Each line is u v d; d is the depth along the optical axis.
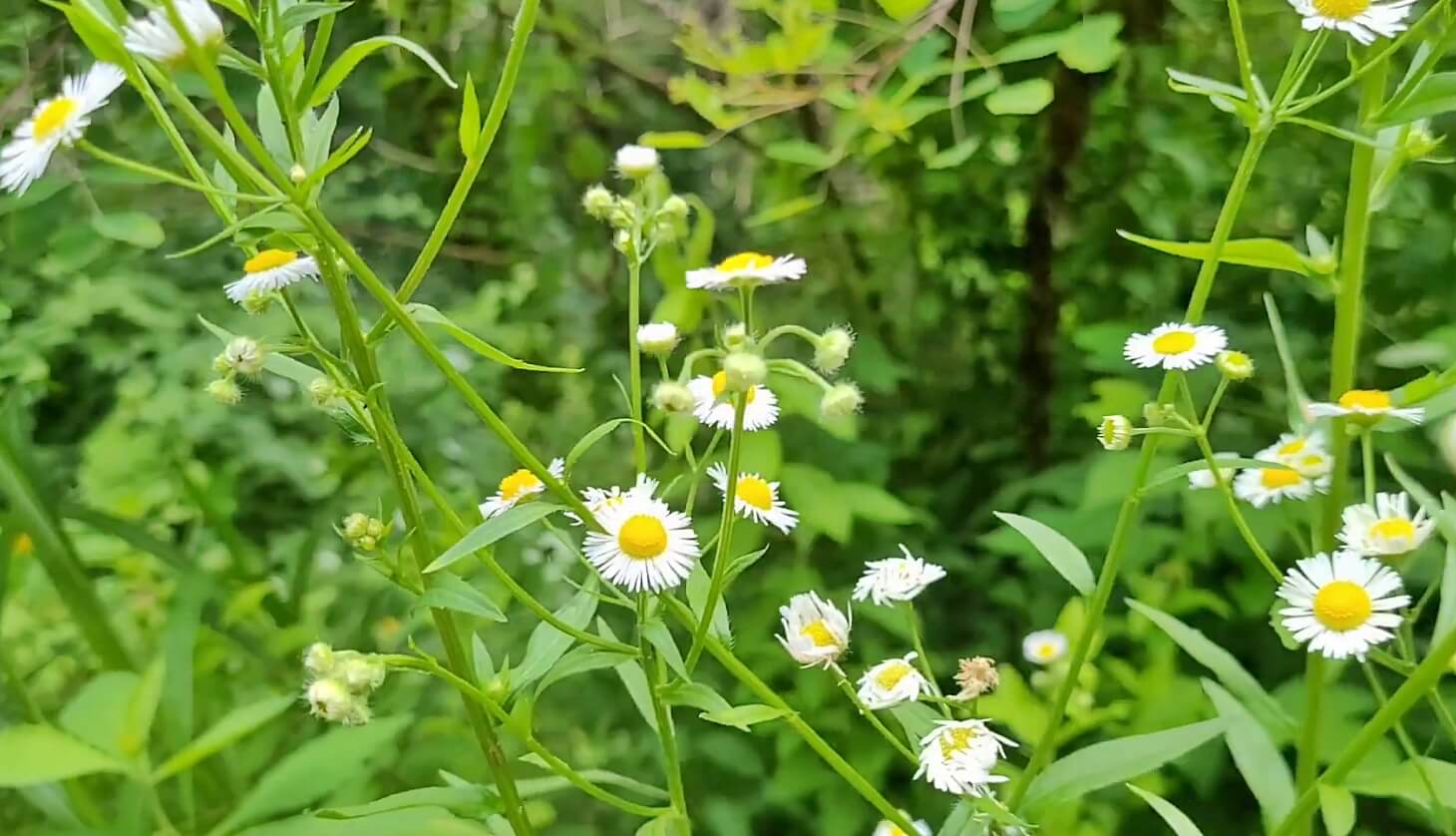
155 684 0.16
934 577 0.19
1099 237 0.40
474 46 0.42
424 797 0.17
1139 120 0.37
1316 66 0.35
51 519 0.22
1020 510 0.39
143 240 0.26
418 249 0.45
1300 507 0.28
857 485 0.31
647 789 0.19
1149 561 0.31
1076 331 0.36
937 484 0.41
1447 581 0.18
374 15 0.43
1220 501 0.30
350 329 0.16
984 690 0.18
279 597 0.28
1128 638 0.32
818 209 0.39
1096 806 0.28
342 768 0.17
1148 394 0.32
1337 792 0.18
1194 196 0.37
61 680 0.26
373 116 0.46
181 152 0.15
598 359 0.42
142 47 0.13
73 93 0.15
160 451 0.33
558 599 0.32
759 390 0.19
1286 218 0.36
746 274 0.17
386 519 0.30
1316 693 0.20
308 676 0.22
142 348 0.34
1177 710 0.27
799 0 0.29
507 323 0.43
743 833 0.29
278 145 0.16
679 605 0.17
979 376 0.43
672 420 0.31
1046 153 0.39
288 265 0.17
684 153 0.43
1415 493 0.19
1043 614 0.34
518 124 0.41
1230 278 0.37
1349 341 0.20
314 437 0.36
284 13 0.14
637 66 0.42
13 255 0.31
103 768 0.15
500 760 0.18
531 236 0.43
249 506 0.34
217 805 0.21
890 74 0.32
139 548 0.23
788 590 0.32
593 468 0.39
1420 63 0.19
